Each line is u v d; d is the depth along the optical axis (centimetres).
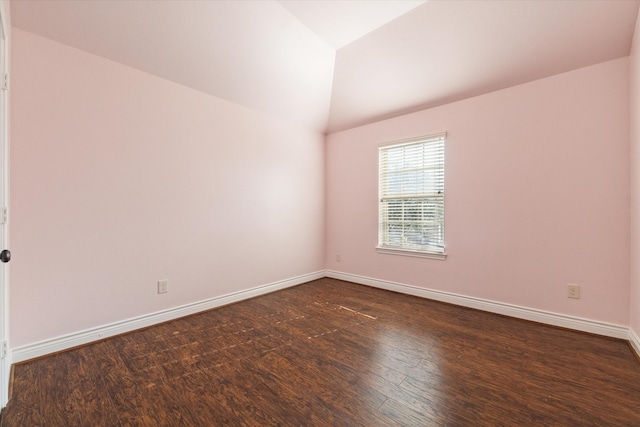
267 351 204
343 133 410
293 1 230
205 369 180
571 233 239
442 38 252
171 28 224
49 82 196
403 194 349
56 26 194
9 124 179
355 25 258
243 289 323
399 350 206
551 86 245
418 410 142
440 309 292
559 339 221
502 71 257
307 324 254
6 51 156
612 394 154
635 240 204
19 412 140
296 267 388
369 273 383
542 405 146
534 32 224
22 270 187
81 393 156
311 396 154
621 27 202
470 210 293
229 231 308
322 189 428
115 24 208
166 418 137
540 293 254
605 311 225
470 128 292
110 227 226
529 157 258
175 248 265
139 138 240
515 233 266
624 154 216
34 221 191
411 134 338
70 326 207
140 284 243
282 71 301
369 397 153
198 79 270
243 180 321
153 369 180
